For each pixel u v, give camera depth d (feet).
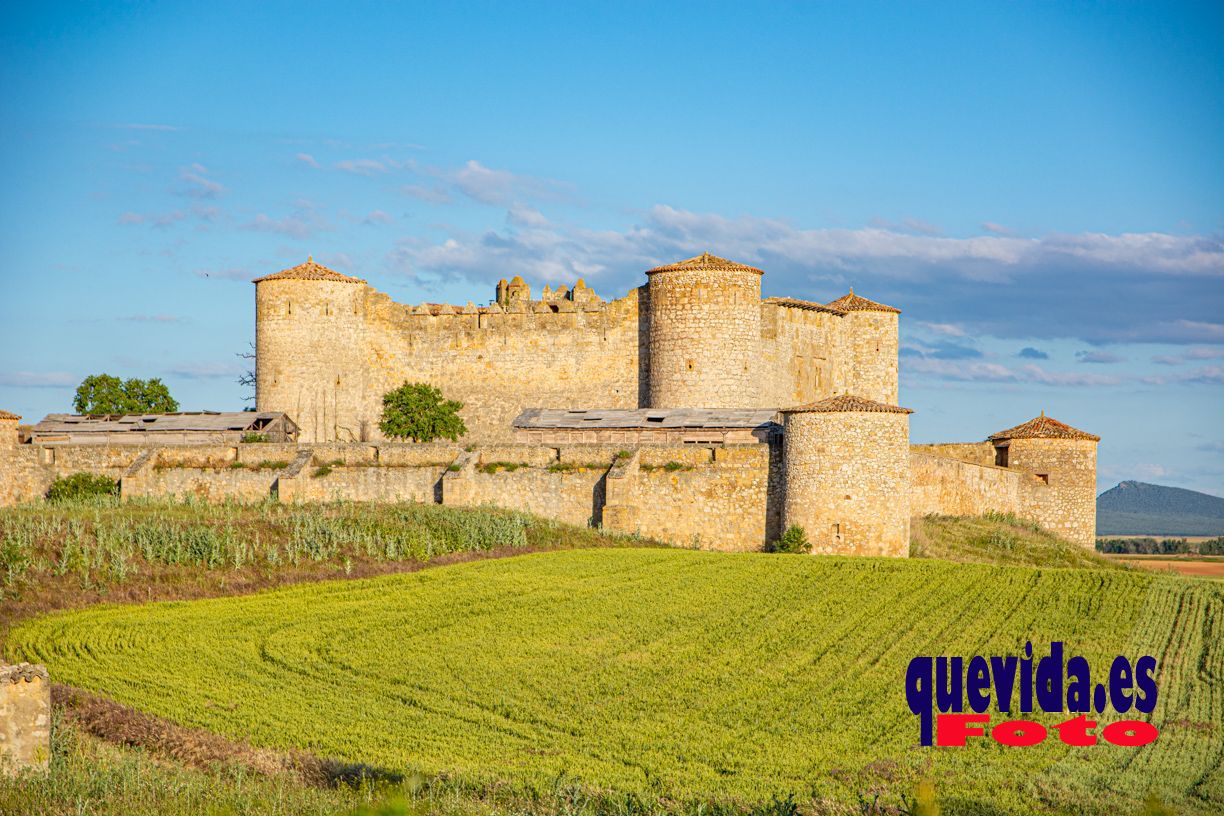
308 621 176.65
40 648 161.48
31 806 105.91
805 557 215.72
